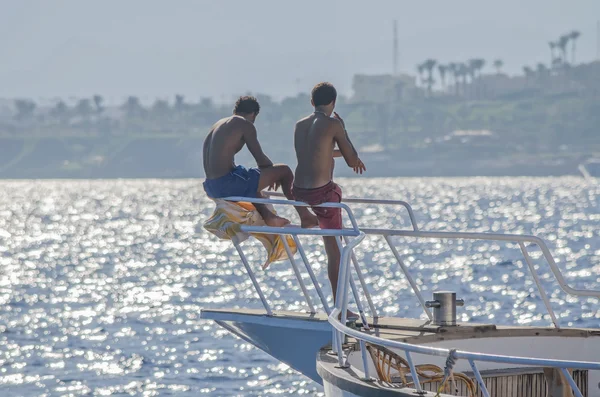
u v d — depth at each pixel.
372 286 133.25
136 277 158.75
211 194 33.16
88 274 166.12
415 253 196.88
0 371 70.25
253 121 33.78
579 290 31.23
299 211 32.50
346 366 26.78
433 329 31.16
